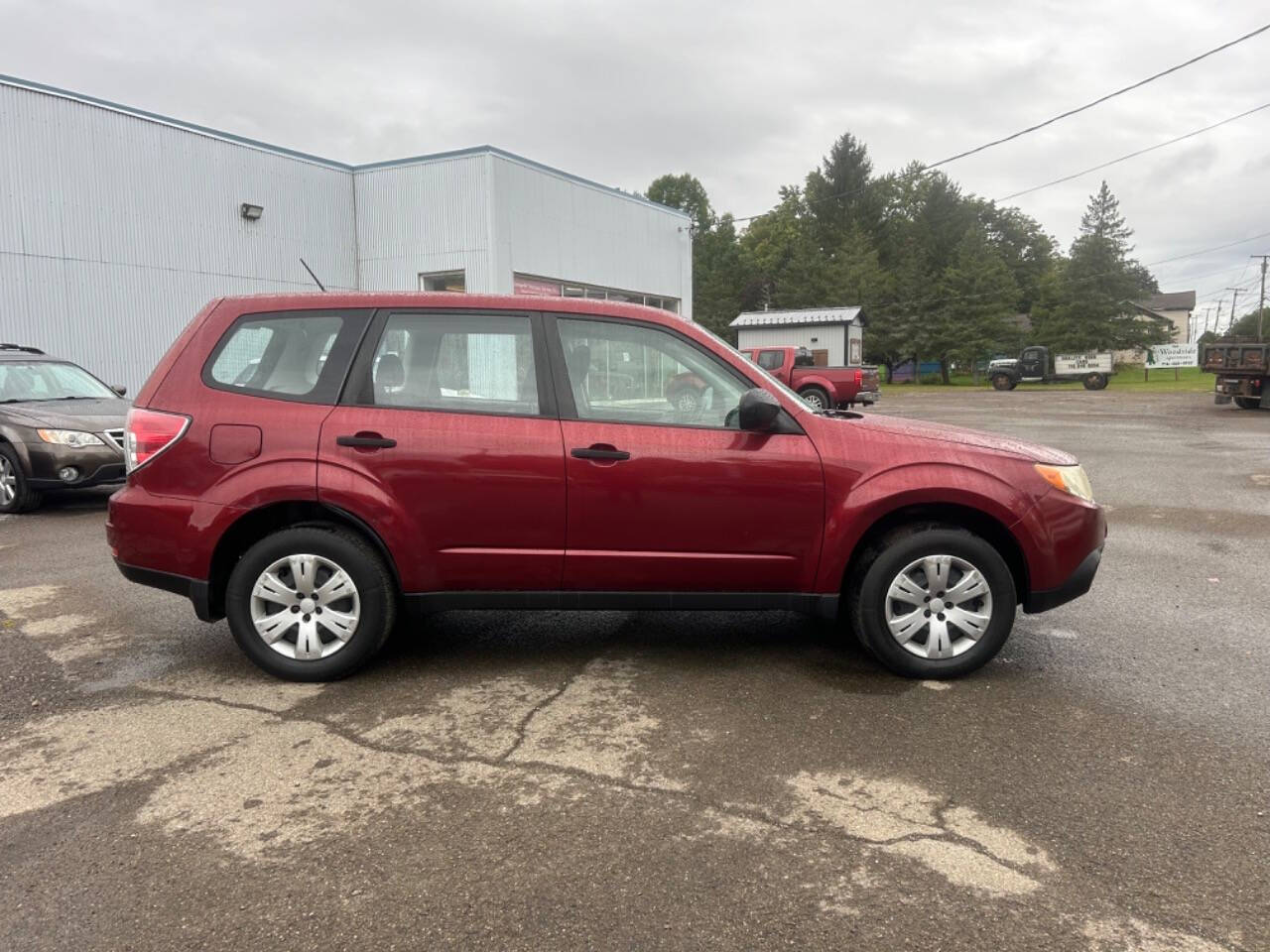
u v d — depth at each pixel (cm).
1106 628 486
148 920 230
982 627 398
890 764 320
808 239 6788
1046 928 226
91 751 330
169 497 392
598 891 243
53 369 982
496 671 416
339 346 401
